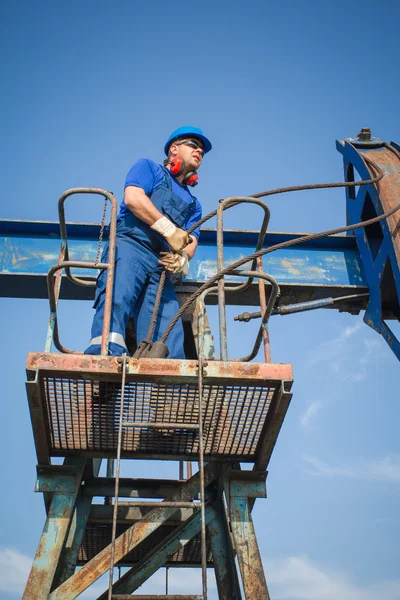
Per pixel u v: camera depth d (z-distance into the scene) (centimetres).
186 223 586
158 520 483
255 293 704
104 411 470
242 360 565
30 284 686
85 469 545
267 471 499
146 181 554
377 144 764
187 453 503
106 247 539
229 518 500
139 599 371
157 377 441
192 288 681
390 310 696
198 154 606
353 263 734
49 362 434
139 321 527
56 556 452
